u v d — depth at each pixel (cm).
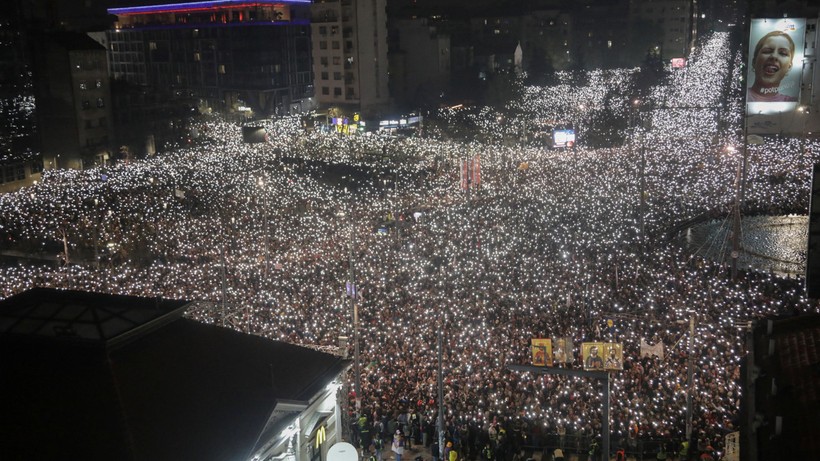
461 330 3878
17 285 4616
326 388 2252
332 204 6819
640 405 3023
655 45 17712
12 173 9294
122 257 5388
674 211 6222
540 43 17688
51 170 9388
